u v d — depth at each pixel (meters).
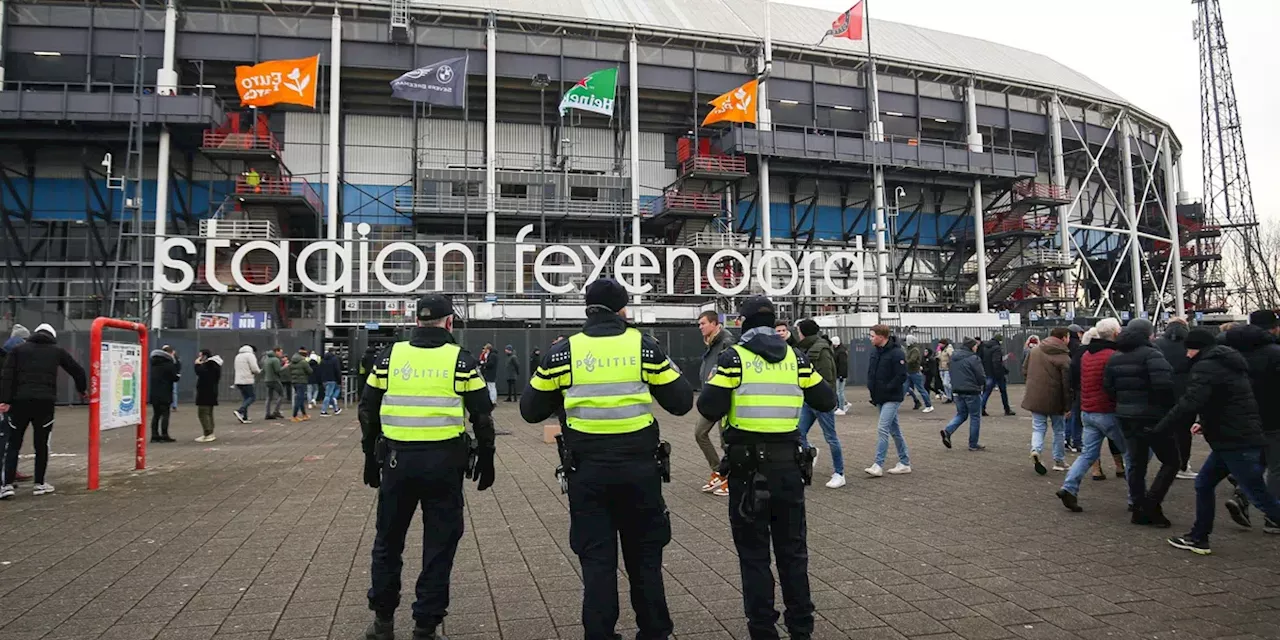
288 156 34.66
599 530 3.56
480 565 5.45
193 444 13.09
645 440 3.62
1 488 8.13
